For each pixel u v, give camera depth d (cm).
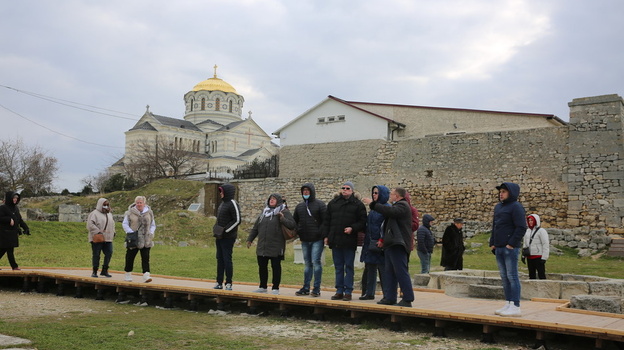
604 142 2605
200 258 2053
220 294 1044
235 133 8600
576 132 2686
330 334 834
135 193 4653
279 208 1064
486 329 785
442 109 3484
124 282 1194
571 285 1032
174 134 8356
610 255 2220
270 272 1728
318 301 940
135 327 854
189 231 3064
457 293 1099
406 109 3572
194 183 4488
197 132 8606
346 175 3412
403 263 888
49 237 2595
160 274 1633
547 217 2722
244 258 2062
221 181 4200
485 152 2956
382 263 989
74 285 1343
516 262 819
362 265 1895
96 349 691
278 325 912
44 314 990
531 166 2808
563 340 793
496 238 839
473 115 3394
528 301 1043
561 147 2734
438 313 817
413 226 1127
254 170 4181
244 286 1256
